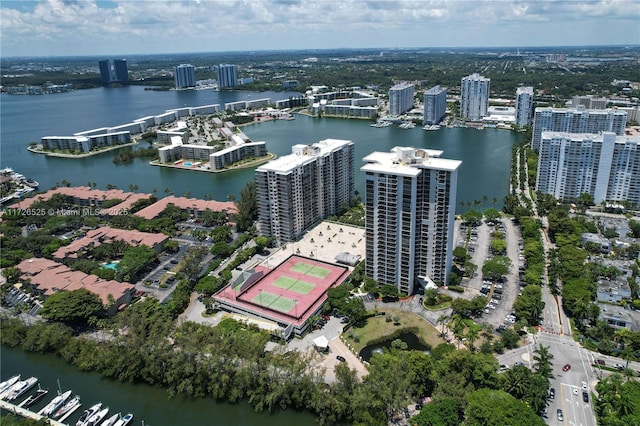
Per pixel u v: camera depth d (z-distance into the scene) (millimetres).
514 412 197125
